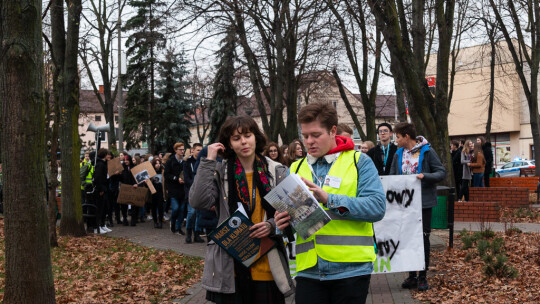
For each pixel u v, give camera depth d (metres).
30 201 4.82
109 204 15.11
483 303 6.15
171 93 37.31
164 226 15.25
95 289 7.55
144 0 26.73
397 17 12.45
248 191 3.91
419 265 6.76
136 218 15.82
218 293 3.83
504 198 17.06
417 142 7.14
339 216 3.40
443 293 6.61
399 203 6.82
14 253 4.80
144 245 11.61
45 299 4.88
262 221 3.88
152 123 34.91
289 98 22.55
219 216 3.94
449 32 13.58
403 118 17.30
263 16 19.52
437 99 13.42
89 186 14.08
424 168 6.93
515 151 54.62
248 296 3.89
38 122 4.88
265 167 3.96
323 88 31.48
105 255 10.32
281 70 19.81
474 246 9.42
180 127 37.66
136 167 14.53
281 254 3.90
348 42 20.73
